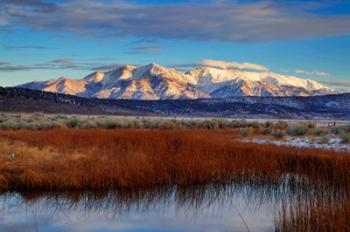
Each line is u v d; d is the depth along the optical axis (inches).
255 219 489.1
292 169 725.3
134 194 609.9
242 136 1221.7
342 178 619.8
